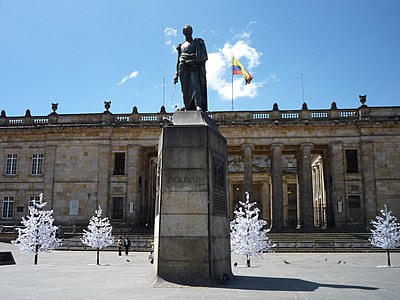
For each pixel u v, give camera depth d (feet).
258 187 290.76
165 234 47.39
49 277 54.85
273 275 59.98
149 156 236.43
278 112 209.46
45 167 216.33
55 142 217.97
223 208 51.93
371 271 69.46
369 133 203.62
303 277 56.75
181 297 37.78
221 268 49.32
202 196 47.93
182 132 49.73
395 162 200.54
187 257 46.62
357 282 51.57
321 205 230.68
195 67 57.82
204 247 46.73
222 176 52.75
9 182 219.20
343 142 205.26
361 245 152.76
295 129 207.92
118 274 59.31
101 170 212.84
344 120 204.95
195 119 52.34
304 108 209.46
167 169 48.98
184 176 48.62
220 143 53.11
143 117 217.77
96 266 78.13
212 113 212.84
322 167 228.43
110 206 210.79
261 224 97.19
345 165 204.03
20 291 41.50
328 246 153.28
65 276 56.18
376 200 198.59
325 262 109.29
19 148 221.66
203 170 48.62
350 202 201.26
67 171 214.69
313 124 205.16
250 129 209.46
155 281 46.14
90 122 219.00
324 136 206.59
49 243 103.30
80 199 211.41
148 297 37.65
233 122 208.44
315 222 245.45
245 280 51.62
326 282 50.85
